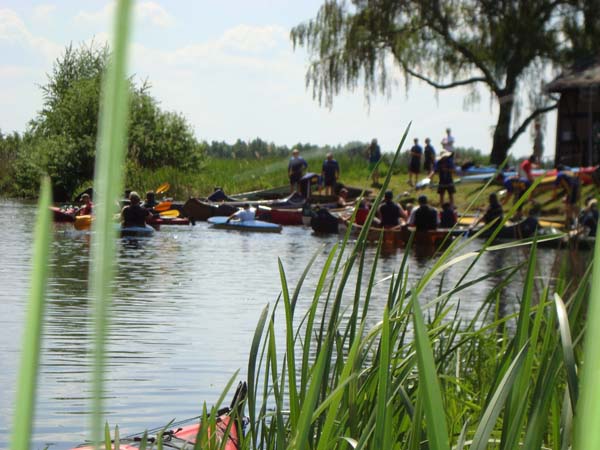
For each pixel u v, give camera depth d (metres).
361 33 38.25
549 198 20.83
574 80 30.78
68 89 42.91
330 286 1.96
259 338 2.03
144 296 12.25
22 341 0.29
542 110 35.56
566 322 1.28
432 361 0.56
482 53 37.25
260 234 26.08
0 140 41.66
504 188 25.47
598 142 30.41
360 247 1.95
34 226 0.30
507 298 12.39
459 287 1.92
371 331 1.88
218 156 46.94
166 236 24.22
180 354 7.98
